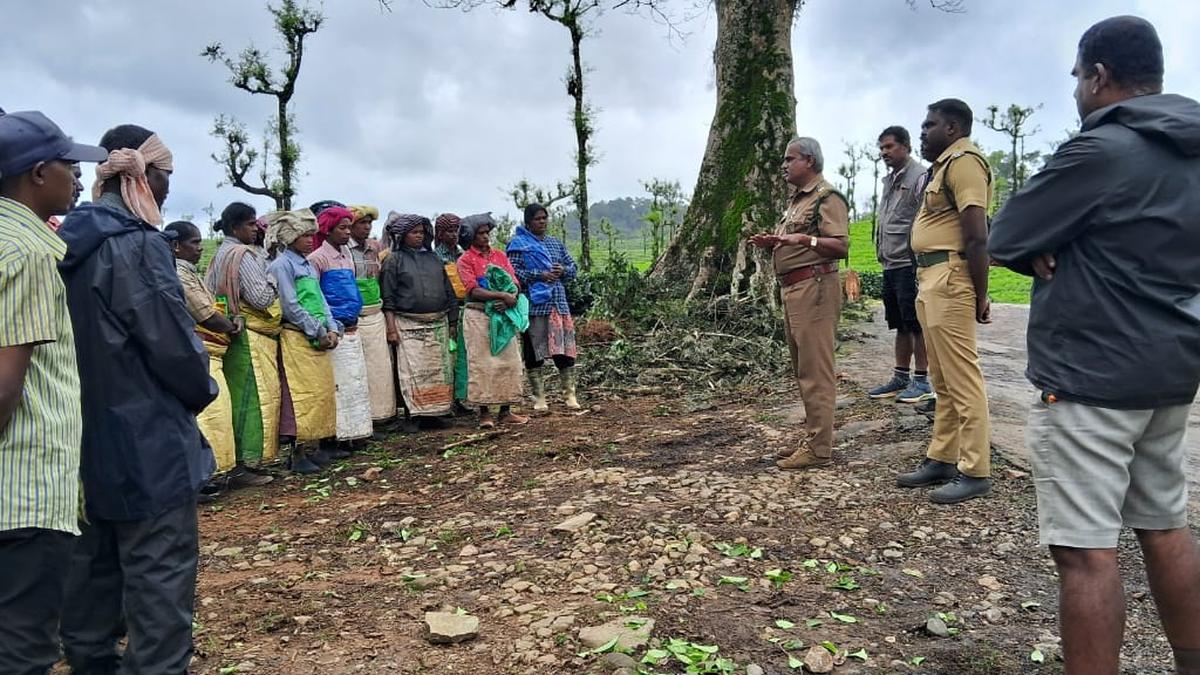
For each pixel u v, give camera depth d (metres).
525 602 3.79
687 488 5.44
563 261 8.51
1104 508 2.64
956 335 4.89
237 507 5.93
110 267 2.76
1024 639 3.42
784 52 13.09
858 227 39.12
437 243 8.66
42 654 2.50
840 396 7.90
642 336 11.05
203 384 2.92
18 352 2.30
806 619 3.57
